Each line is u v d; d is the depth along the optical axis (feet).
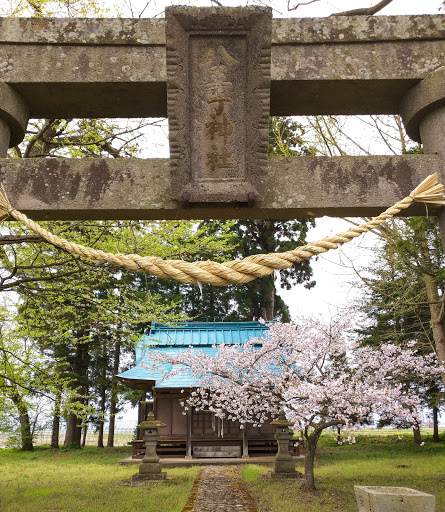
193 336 50.80
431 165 8.11
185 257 23.06
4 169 7.89
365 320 29.60
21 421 60.54
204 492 25.88
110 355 69.87
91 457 51.16
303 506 21.12
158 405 45.44
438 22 8.58
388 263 30.55
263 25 7.39
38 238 11.88
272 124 33.19
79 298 23.49
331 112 9.36
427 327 42.60
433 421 57.31
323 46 8.52
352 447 53.72
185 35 7.47
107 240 21.86
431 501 14.38
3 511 20.30
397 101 9.00
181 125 7.47
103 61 8.34
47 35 8.34
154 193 7.91
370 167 8.13
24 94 8.50
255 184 7.45
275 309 72.38
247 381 31.63
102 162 8.05
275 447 44.16
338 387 25.76
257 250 65.10
